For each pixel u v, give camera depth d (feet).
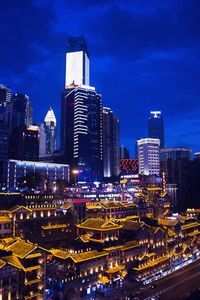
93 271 377.91
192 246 582.35
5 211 406.62
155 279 438.81
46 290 345.51
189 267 505.25
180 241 552.41
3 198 458.91
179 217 635.25
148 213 613.11
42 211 441.27
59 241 442.91
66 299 337.31
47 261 382.63
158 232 493.77
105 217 520.42
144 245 458.50
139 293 380.58
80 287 354.95
